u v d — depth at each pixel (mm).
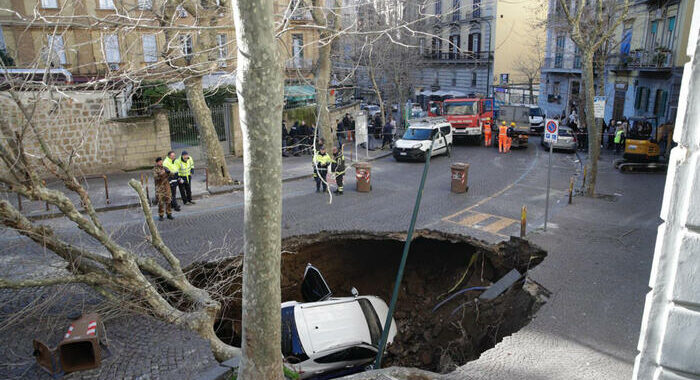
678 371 2184
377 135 31781
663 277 2170
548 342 8430
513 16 45594
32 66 8070
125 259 8242
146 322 8836
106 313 8734
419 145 24391
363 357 10508
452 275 14656
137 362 7703
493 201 17141
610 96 35250
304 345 10039
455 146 30172
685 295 2094
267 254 5383
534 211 15914
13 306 9117
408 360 11844
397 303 14562
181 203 17031
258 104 4832
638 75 30453
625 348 8203
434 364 11812
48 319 8414
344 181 20688
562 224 14484
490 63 46125
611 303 9742
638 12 29906
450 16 48531
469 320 12008
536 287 10570
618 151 26938
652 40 28703
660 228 2166
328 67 20359
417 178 21125
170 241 13305
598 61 25359
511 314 10633
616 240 13133
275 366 5875
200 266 11898
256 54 4672
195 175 21125
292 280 14016
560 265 11562
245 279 5562
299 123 29031
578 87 38875
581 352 8102
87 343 7812
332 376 9984
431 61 49844
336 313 10930
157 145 22281
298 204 16969
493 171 22453
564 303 9781
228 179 19250
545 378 7422
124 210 15812
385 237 14117
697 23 1946
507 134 28562
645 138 22812
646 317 2248
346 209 16297
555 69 40594
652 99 28438
